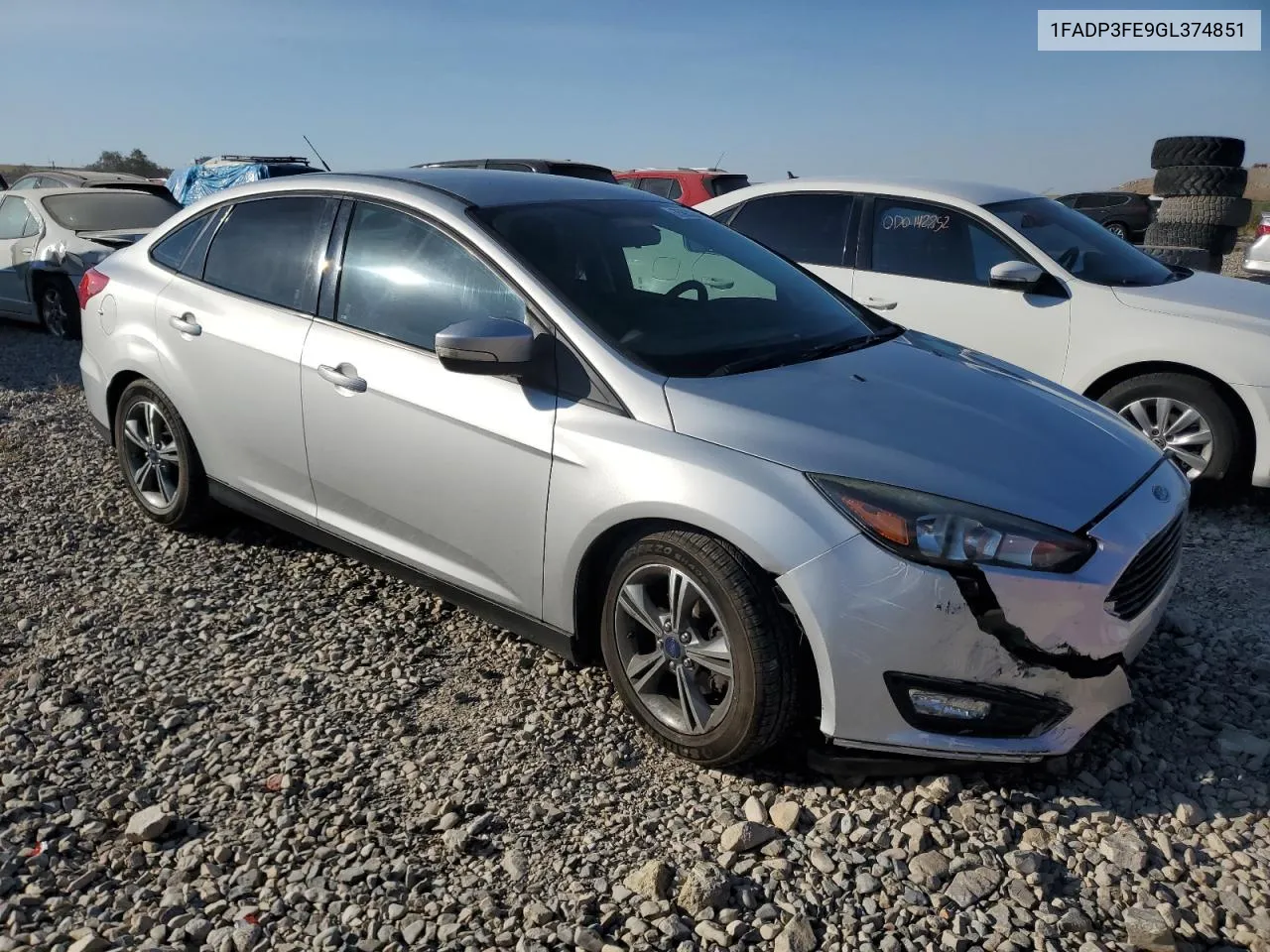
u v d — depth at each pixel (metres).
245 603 4.05
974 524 2.67
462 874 2.59
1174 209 12.76
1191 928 2.40
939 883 2.56
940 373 3.44
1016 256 5.81
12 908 2.46
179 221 4.62
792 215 6.67
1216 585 4.33
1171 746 3.12
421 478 3.49
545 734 3.19
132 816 2.80
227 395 4.13
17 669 3.54
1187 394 5.22
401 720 3.26
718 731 2.89
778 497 2.73
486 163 15.04
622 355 3.13
